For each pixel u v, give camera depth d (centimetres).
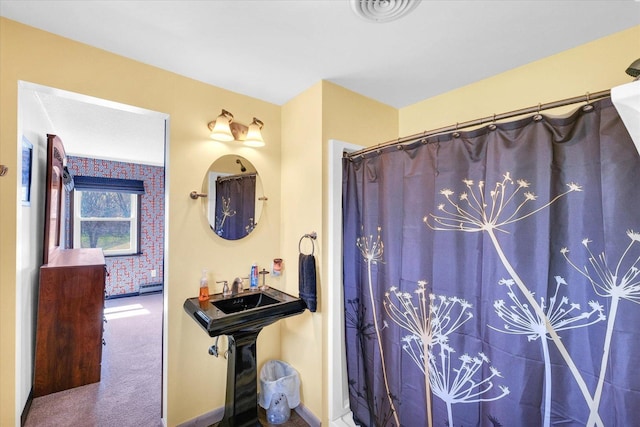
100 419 185
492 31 133
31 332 205
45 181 234
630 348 91
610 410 95
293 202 205
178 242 173
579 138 101
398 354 153
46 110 237
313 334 186
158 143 350
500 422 116
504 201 116
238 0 114
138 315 386
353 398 178
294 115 204
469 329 127
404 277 150
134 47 147
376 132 211
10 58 127
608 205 95
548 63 155
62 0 114
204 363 181
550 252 106
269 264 212
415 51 150
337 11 120
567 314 103
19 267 135
